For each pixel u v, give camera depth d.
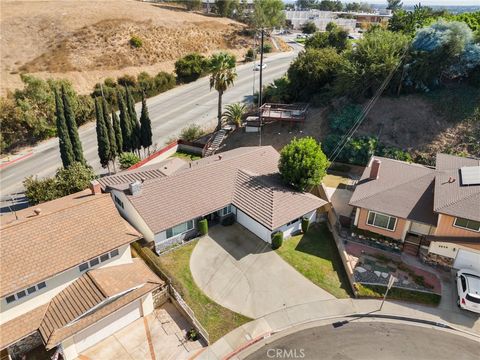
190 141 49.06
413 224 29.42
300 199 31.48
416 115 44.06
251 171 34.88
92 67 72.19
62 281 21.56
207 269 27.20
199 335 22.31
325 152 43.47
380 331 22.67
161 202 29.47
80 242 22.56
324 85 50.81
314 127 46.81
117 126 40.66
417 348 21.62
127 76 69.31
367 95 47.41
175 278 24.72
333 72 49.81
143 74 70.81
